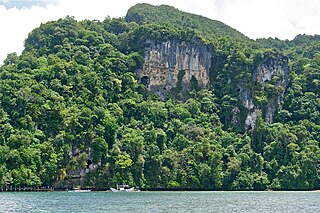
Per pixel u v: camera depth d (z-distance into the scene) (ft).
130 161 606.14
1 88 620.08
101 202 401.49
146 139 649.20
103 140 606.55
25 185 546.67
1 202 385.29
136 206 362.53
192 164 636.89
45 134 603.67
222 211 329.11
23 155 546.67
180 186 624.59
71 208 343.67
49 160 568.00
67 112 619.26
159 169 622.13
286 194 563.48
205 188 636.07
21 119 592.60
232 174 652.48
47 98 634.43
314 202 422.41
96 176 598.75
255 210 339.57
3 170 530.27
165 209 339.16
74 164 591.37
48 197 456.45
